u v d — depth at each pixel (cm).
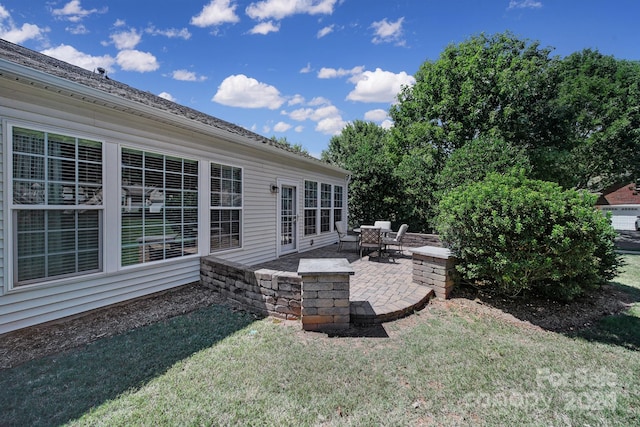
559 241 388
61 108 370
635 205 2300
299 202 890
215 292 503
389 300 438
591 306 469
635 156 1570
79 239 394
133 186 450
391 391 246
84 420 208
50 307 368
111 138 421
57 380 256
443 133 1466
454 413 222
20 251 344
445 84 1473
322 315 360
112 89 471
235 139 600
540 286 463
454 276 499
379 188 1487
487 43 1542
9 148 330
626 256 1016
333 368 277
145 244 468
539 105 1380
